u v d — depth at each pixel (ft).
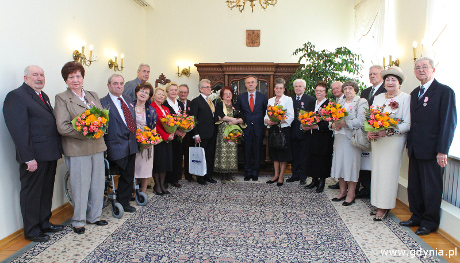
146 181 13.17
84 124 8.87
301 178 16.20
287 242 9.36
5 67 9.58
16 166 9.94
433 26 11.74
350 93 12.27
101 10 16.99
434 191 9.77
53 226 10.19
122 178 11.80
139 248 8.93
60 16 12.82
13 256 8.36
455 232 9.20
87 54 15.43
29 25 10.75
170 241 9.41
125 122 11.30
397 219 11.23
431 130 9.63
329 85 19.49
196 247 9.02
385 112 9.72
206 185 16.02
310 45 21.08
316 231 10.18
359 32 21.76
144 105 12.76
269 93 22.74
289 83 20.94
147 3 22.91
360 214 11.76
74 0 13.99
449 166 10.82
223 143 16.31
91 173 10.35
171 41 24.38
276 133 15.49
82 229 9.96
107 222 10.87
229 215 11.64
